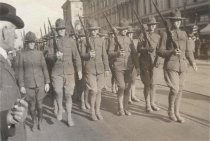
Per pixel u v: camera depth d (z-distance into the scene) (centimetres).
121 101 491
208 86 612
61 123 456
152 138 352
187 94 570
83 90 552
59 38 472
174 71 428
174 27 438
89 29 479
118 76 484
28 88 435
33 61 432
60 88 466
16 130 151
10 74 140
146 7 1338
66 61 462
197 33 1154
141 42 517
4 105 130
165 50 433
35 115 463
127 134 378
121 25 492
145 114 487
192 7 1301
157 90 653
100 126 426
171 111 443
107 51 504
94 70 467
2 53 144
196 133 364
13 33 152
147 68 500
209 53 1105
